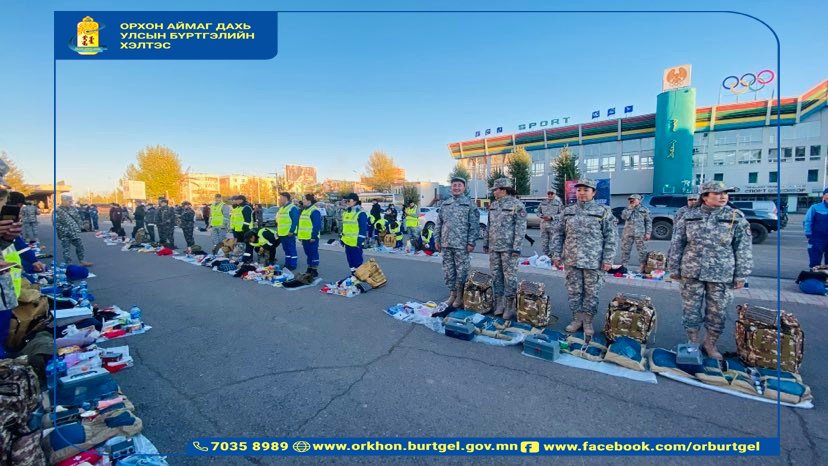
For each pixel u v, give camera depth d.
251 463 2.42
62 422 2.61
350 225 7.46
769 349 3.38
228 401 3.15
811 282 6.05
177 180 44.50
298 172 65.50
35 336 3.82
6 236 3.05
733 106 30.12
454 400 3.12
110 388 3.02
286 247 8.58
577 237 4.37
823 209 6.51
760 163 30.25
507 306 5.14
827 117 28.14
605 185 22.09
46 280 7.15
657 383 3.34
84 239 17.44
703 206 3.81
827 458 2.39
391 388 3.32
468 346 4.21
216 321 5.14
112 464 2.34
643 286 6.77
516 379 3.45
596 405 3.02
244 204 10.26
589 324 4.42
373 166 60.47
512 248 5.01
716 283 3.66
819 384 3.27
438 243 5.74
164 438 2.67
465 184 5.58
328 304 5.89
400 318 5.16
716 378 3.24
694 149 32.16
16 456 2.09
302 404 3.09
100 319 4.77
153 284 7.43
